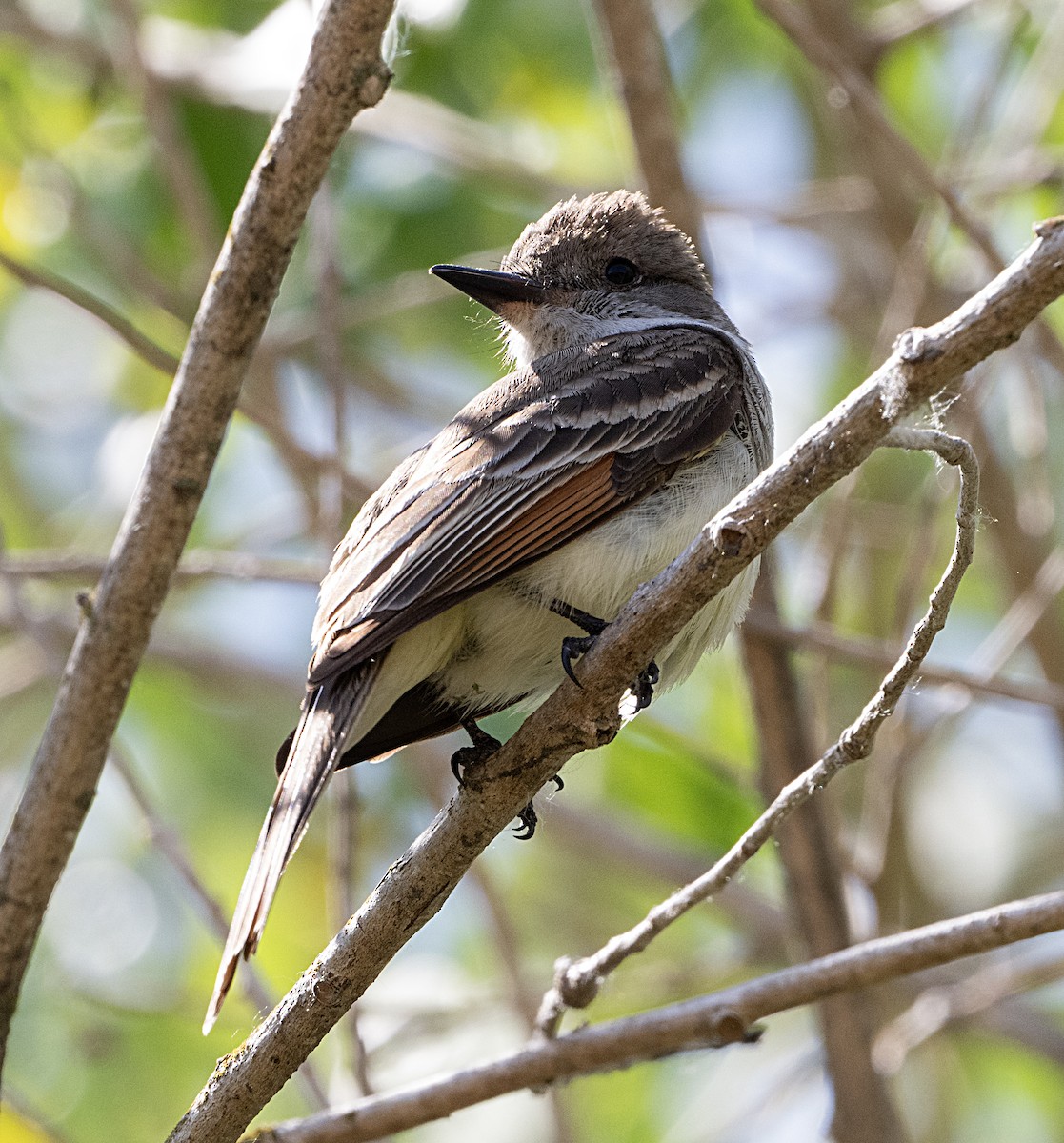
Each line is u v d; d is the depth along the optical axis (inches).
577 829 480.1
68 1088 473.1
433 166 543.5
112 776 538.3
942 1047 507.2
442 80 545.0
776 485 226.5
